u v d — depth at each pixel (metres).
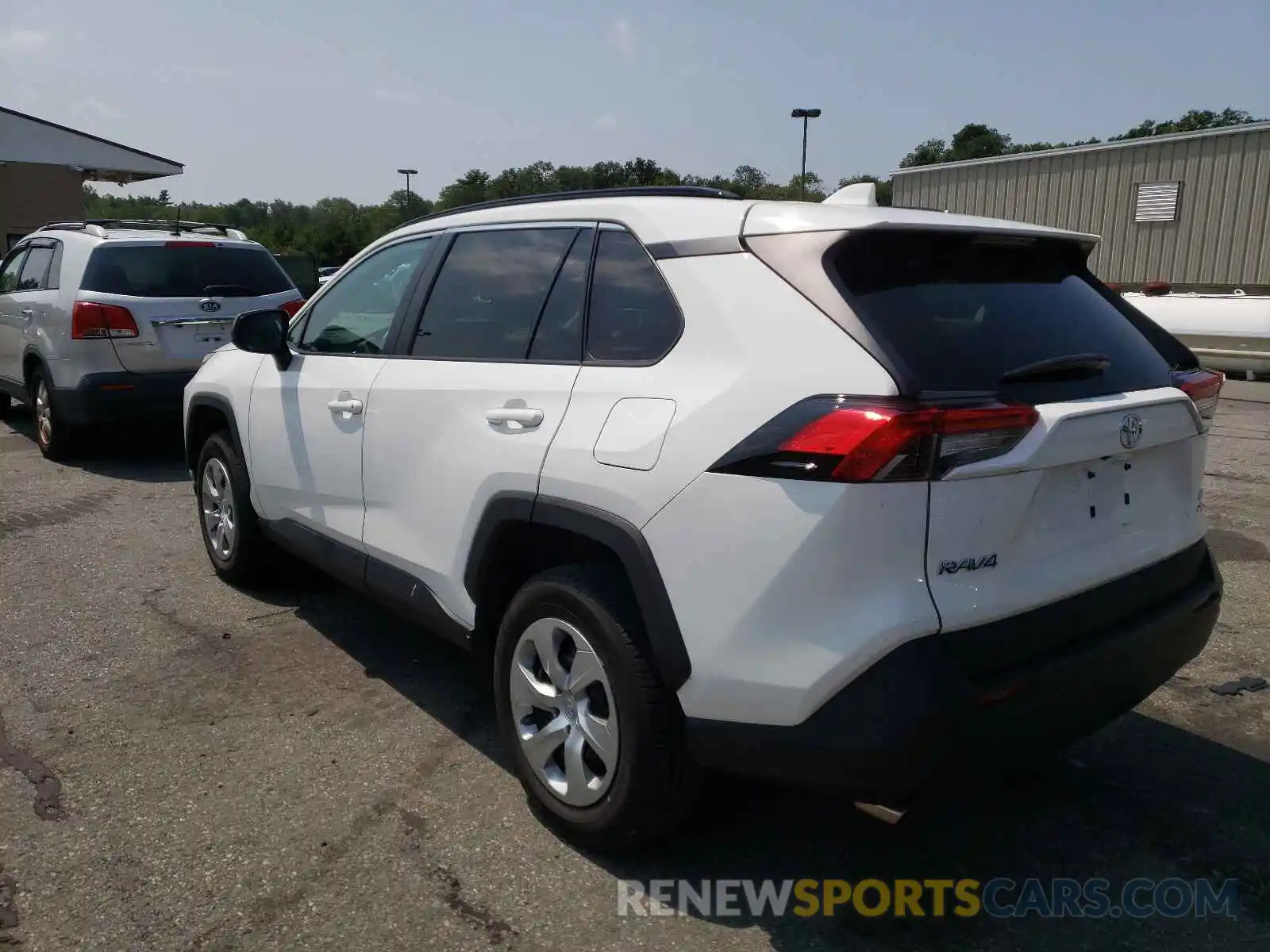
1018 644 2.40
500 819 3.11
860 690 2.24
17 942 2.55
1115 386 2.67
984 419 2.27
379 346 3.85
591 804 2.85
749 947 2.55
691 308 2.66
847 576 2.25
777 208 2.69
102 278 7.58
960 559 2.29
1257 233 15.95
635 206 2.98
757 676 2.37
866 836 3.04
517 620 3.04
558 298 3.12
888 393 2.24
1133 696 2.73
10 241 22.44
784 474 2.31
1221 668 4.20
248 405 4.59
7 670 4.20
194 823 3.07
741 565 2.38
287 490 4.36
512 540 3.13
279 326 4.26
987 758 2.32
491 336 3.32
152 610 4.89
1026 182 18.95
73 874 2.82
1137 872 2.87
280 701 3.92
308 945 2.54
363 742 3.60
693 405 2.53
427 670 4.21
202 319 7.85
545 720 3.06
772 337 2.46
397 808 3.17
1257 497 6.94
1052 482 2.48
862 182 3.11
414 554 3.50
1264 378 12.38
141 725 3.71
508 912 2.67
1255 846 2.99
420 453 3.44
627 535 2.61
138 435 9.62
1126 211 17.53
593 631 2.74
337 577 4.09
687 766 2.68
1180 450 2.89
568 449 2.82
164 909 2.68
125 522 6.49
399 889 2.76
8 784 3.30
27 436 9.67
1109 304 3.05
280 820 3.09
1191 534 2.98
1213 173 16.38
